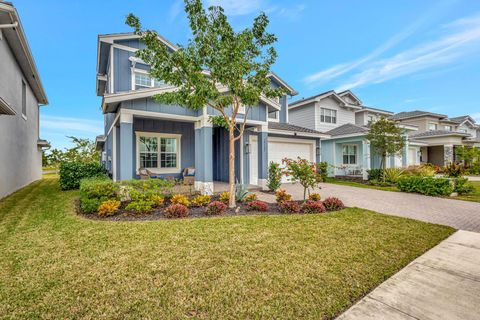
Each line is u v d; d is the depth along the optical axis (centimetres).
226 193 766
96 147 2134
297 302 253
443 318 234
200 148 912
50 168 2967
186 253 366
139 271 311
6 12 739
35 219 550
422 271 325
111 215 580
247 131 1173
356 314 238
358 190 1110
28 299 253
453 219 590
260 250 379
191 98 598
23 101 1154
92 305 244
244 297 260
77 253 364
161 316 229
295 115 1911
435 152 2347
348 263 339
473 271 326
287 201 679
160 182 712
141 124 1105
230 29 598
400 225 520
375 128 1314
